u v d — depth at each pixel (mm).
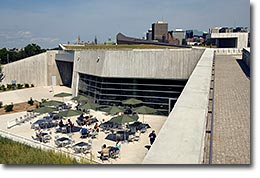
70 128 20703
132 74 27531
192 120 5508
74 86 35656
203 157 4676
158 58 26609
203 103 6969
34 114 26750
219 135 7094
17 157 7441
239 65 24312
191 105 6750
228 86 14398
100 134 19844
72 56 39312
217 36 59938
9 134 20375
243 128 7695
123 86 28156
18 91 43094
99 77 29516
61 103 26094
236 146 6254
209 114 8156
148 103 27422
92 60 30953
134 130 19625
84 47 49125
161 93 26922
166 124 5238
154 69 26797
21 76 47125
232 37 59938
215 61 27688
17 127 22828
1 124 24094
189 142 4340
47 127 22219
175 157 3803
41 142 18172
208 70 13188
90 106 23938
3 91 42938
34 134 20578
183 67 25781
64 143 17234
